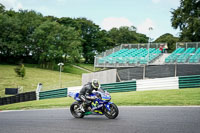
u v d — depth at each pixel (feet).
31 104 52.85
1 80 140.56
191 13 137.90
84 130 21.24
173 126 20.80
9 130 23.81
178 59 68.85
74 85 73.46
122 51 93.09
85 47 287.89
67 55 241.14
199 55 68.28
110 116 25.57
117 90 56.65
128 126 21.65
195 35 129.90
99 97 25.66
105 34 303.89
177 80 49.65
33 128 23.85
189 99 35.65
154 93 44.29
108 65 81.15
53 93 64.95
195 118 23.59
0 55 230.89
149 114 27.17
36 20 235.40
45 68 224.74
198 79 48.11
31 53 236.43
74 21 283.38
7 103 73.77
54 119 28.55
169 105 33.37
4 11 258.78
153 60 76.95
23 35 236.02
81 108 27.30
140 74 68.85
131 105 36.35
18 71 147.95
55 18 289.33
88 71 234.58
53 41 226.38
